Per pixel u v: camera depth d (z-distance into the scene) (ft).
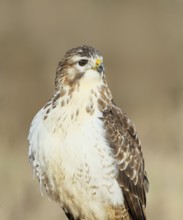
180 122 62.39
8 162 52.90
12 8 92.12
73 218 37.63
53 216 47.03
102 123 35.42
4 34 89.20
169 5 95.81
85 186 35.50
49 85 79.66
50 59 86.48
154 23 94.84
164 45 92.17
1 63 83.20
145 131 64.95
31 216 46.68
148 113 72.18
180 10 95.50
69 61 35.91
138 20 95.25
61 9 94.12
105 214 36.63
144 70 88.17
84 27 93.97
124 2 96.12
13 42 88.43
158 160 58.44
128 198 36.83
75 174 35.24
